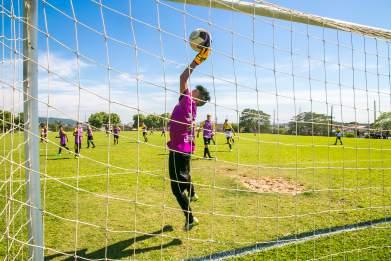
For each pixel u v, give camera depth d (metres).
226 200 5.23
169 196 5.64
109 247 3.25
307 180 7.25
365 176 7.98
